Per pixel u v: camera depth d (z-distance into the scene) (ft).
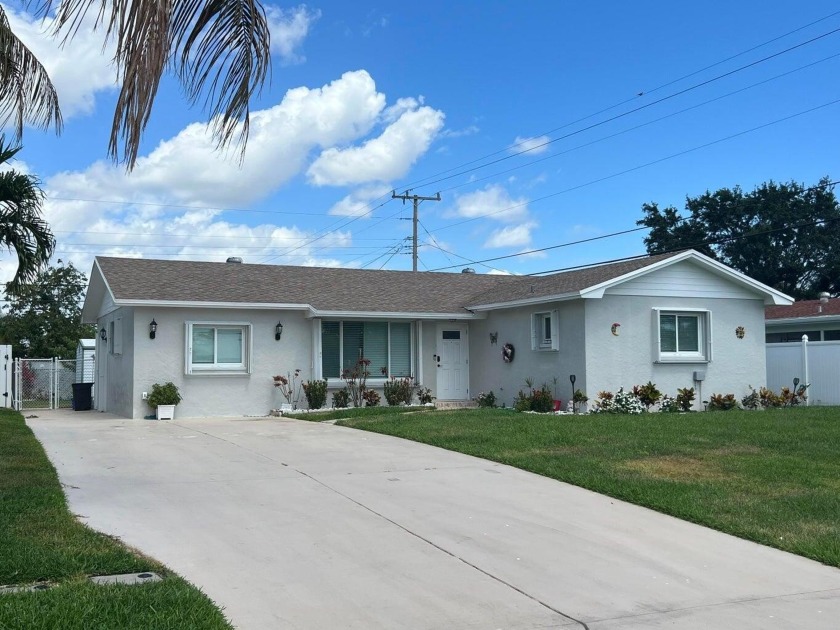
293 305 64.18
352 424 51.57
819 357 69.46
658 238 149.89
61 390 82.99
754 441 41.52
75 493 28.94
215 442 43.60
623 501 29.40
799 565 22.26
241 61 20.12
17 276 39.14
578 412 59.62
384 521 26.00
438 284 79.71
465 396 73.72
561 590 19.79
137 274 64.80
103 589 17.69
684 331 64.18
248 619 17.19
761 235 139.03
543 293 63.05
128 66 17.29
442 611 18.08
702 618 18.13
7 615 15.74
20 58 32.63
